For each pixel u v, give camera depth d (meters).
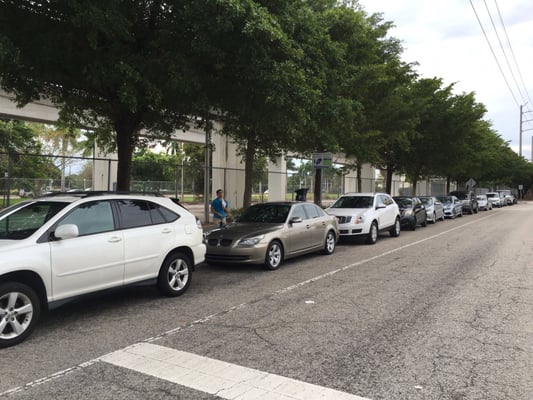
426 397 3.67
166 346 4.87
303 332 5.34
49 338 5.15
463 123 26.84
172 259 7.09
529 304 6.64
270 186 30.09
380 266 10.02
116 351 4.73
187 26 8.03
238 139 18.77
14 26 7.45
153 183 21.89
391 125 18.55
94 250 5.79
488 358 4.52
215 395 3.70
